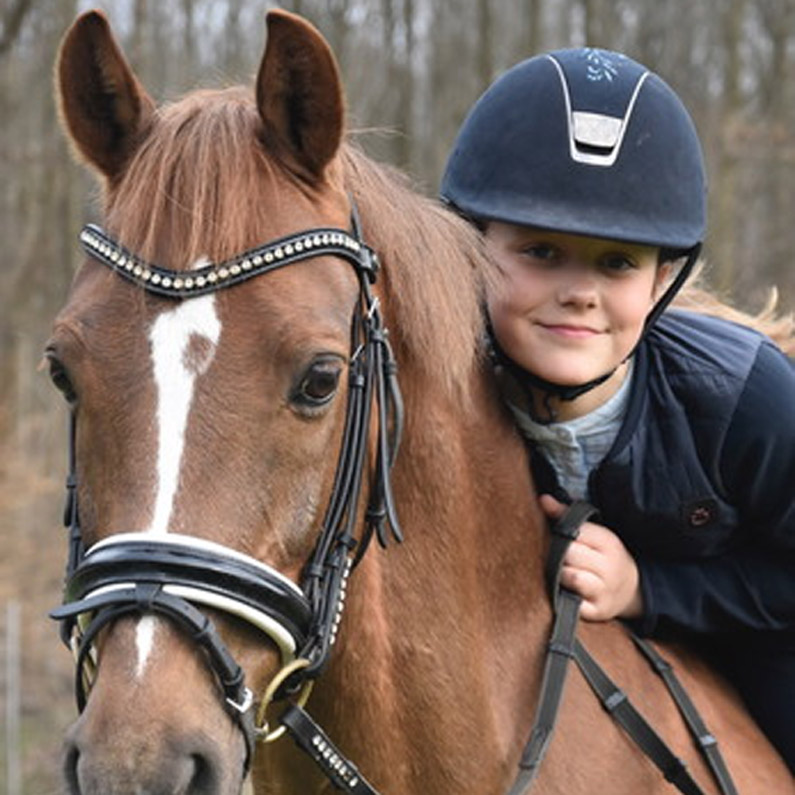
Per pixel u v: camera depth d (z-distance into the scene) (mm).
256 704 1962
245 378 1887
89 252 2035
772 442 2453
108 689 1790
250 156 2025
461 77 19281
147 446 1860
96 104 2152
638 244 2365
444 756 2312
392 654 2295
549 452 2543
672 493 2482
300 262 1986
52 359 1968
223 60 17453
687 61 21688
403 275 2258
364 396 2082
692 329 2590
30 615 10266
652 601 2557
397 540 2189
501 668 2408
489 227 2469
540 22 15438
